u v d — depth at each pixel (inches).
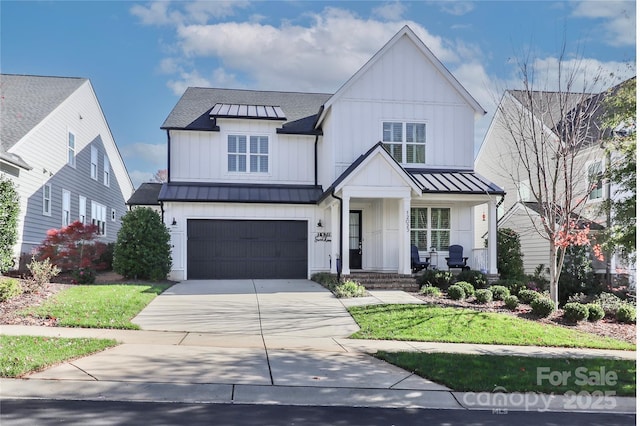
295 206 824.9
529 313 564.7
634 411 283.9
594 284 749.9
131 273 737.6
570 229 608.1
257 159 866.8
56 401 256.4
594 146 719.1
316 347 394.9
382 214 784.3
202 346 381.1
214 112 858.1
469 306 584.7
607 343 456.1
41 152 861.2
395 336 439.2
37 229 842.8
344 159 797.9
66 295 550.9
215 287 690.8
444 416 260.7
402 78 821.9
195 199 787.4
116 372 302.0
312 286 709.3
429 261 795.4
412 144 819.4
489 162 1136.2
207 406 259.6
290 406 267.0
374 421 247.6
